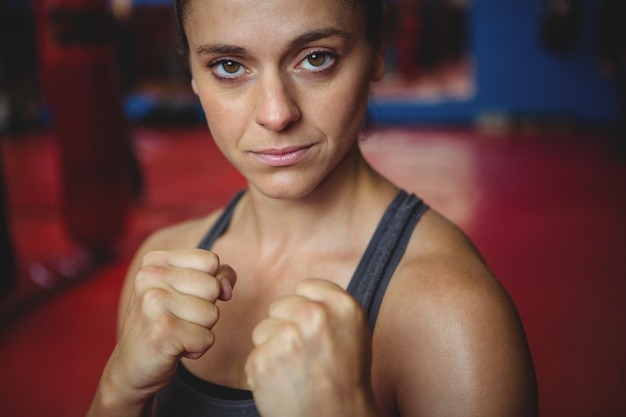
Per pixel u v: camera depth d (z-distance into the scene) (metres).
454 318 0.52
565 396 1.82
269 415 0.43
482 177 4.32
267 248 0.66
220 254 0.69
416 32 7.59
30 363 2.11
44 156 5.60
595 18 5.96
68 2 2.51
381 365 0.55
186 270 0.51
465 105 6.52
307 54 0.52
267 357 0.43
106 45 2.63
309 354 0.42
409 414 0.53
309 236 0.64
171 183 4.42
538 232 3.17
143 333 0.50
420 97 6.70
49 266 2.88
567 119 6.21
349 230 0.63
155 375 0.51
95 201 2.70
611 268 2.67
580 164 4.55
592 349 2.05
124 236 2.84
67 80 2.56
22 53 6.70
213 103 0.55
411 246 0.59
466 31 10.38
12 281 2.39
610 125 6.06
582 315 2.27
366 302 0.57
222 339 0.64
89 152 2.65
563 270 2.68
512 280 2.60
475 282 0.54
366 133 0.76
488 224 3.33
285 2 0.50
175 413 0.61
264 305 0.64
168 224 3.41
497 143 5.52
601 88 6.07
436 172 4.54
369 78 0.57
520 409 0.50
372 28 0.56
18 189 4.44
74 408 1.86
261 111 0.52
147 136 6.35
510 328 0.53
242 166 0.56
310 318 0.42
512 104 6.35
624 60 4.96
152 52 7.54
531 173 4.37
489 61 6.35
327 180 0.62
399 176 4.46
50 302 2.53
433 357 0.52
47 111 6.95
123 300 0.76
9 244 2.36
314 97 0.53
